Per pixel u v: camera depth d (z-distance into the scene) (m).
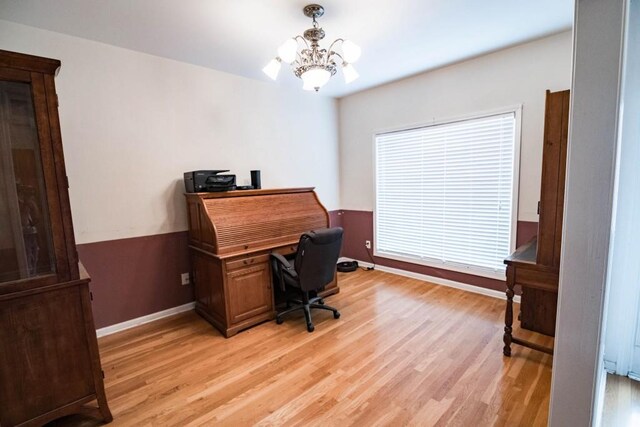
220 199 2.89
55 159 1.55
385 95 4.02
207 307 2.93
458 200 3.47
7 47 2.22
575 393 1.26
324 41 2.64
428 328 2.68
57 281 1.59
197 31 2.42
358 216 4.60
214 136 3.32
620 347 1.94
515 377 1.99
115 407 1.83
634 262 1.84
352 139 4.52
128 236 2.82
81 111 2.53
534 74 2.82
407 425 1.63
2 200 1.52
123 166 2.76
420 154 3.76
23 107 1.51
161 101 2.94
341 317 2.95
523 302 2.59
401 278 4.02
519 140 2.95
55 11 2.09
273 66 2.17
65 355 1.63
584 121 1.15
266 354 2.35
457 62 3.26
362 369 2.13
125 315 2.84
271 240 3.00
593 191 1.16
